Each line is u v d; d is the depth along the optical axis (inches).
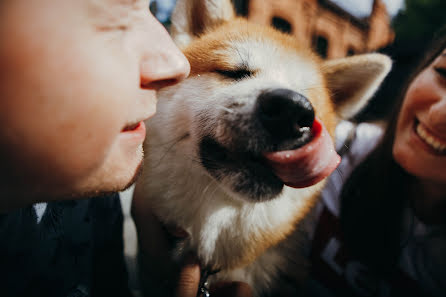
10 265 8.0
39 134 4.5
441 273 14.4
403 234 15.2
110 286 12.1
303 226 16.7
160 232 13.1
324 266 17.0
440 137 12.6
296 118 9.7
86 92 4.7
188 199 12.7
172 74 6.6
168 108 13.3
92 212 11.0
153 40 6.2
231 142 10.8
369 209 15.6
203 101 12.5
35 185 5.1
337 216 16.9
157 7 20.8
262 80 12.2
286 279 15.1
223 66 13.0
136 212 13.3
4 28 4.0
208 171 11.7
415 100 13.5
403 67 32.6
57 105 4.5
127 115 5.7
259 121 10.3
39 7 4.2
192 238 13.0
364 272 15.9
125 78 5.4
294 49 14.5
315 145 9.3
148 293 14.1
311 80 13.9
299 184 9.6
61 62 4.4
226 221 12.9
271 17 82.7
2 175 4.7
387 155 15.4
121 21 5.4
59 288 9.2
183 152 12.7
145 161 13.4
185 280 12.0
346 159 17.6
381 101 26.0
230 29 14.6
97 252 11.3
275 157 9.6
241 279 13.8
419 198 14.8
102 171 6.1
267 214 13.1
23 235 8.2
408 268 15.0
